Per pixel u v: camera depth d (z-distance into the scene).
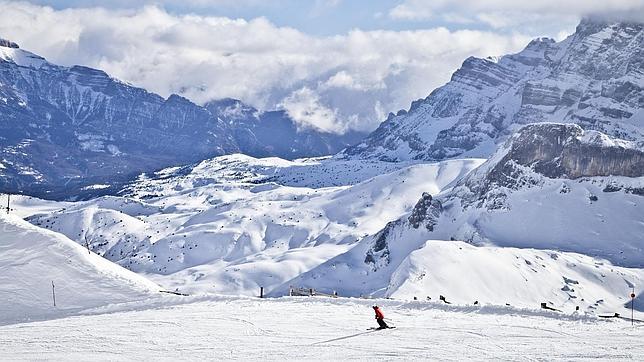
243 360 46.91
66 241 84.25
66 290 74.94
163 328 58.41
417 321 58.50
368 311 63.50
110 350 51.12
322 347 49.78
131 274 83.88
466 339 50.94
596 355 45.28
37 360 48.72
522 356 45.38
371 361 45.34
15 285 75.25
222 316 62.97
